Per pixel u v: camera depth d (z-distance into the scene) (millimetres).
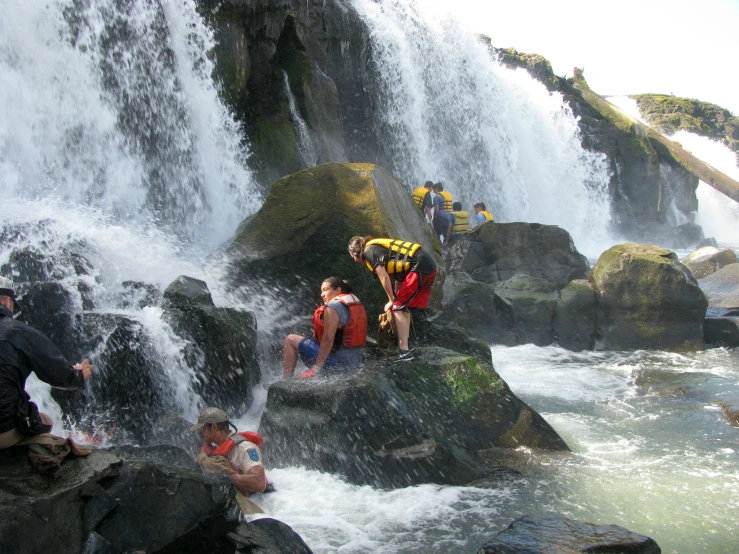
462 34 23875
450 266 14016
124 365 6527
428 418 6207
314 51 17031
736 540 4832
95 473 3660
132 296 7801
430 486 5707
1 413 3510
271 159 14688
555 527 4250
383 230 8609
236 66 14297
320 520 5023
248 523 4254
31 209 9281
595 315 11641
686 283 11352
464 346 8078
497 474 5953
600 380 9453
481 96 24297
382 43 19781
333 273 8766
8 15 10180
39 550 3338
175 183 12852
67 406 6180
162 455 5152
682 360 10695
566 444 6703
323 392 5973
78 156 11203
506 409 6652
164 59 12664
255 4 14469
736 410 7691
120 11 11836
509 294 12086
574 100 30156
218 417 5312
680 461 6348
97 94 11500
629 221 30031
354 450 5801
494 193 24406
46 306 6477
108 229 9109
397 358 6848
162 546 3812
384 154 20328
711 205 37531
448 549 4645
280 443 6082
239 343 7285
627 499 5480
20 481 3506
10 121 10164
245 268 8930
